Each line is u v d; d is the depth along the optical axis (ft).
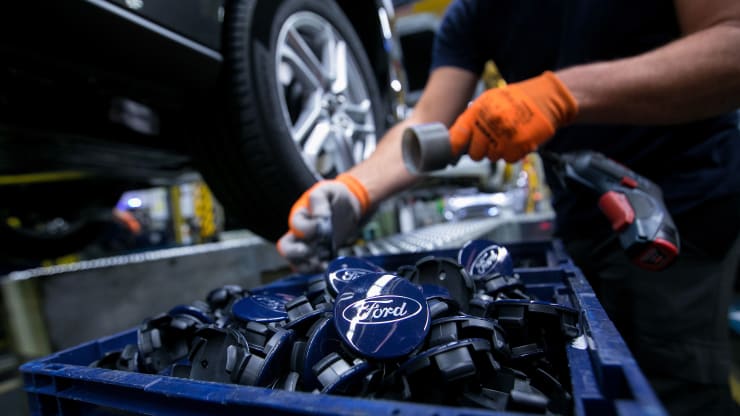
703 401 3.25
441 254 3.72
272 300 2.41
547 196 20.44
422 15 15.97
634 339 3.56
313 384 1.57
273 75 4.50
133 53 3.26
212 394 1.25
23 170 6.26
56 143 4.55
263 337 1.78
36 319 4.31
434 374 1.42
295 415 1.11
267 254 7.39
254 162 4.39
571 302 2.31
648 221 2.53
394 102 7.39
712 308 3.22
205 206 12.89
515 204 20.34
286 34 4.85
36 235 8.38
